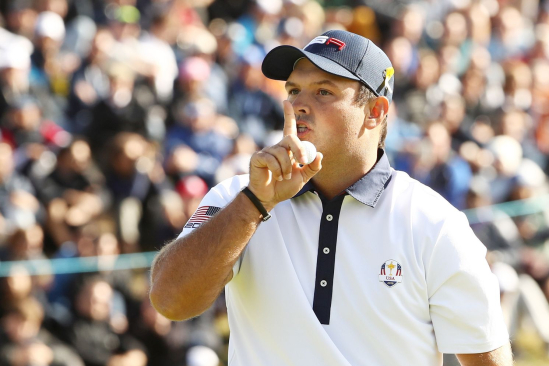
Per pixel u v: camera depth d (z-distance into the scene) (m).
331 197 8.43
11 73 24.22
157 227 22.55
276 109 27.67
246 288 8.19
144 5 28.41
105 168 22.81
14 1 27.80
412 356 7.94
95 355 19.70
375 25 33.19
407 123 28.81
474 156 27.83
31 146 22.88
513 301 23.45
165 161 24.11
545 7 40.44
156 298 7.73
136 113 24.23
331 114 8.16
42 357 18.75
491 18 36.91
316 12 32.59
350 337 7.90
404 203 8.21
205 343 20.84
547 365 22.88
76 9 28.28
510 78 33.31
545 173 30.86
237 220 7.47
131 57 25.66
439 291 8.01
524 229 25.61
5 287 18.94
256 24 29.78
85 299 19.95
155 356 20.70
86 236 21.16
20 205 20.80
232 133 25.44
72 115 25.31
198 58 27.12
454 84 32.09
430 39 33.97
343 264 8.02
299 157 7.25
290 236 8.23
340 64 8.20
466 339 7.93
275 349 8.02
